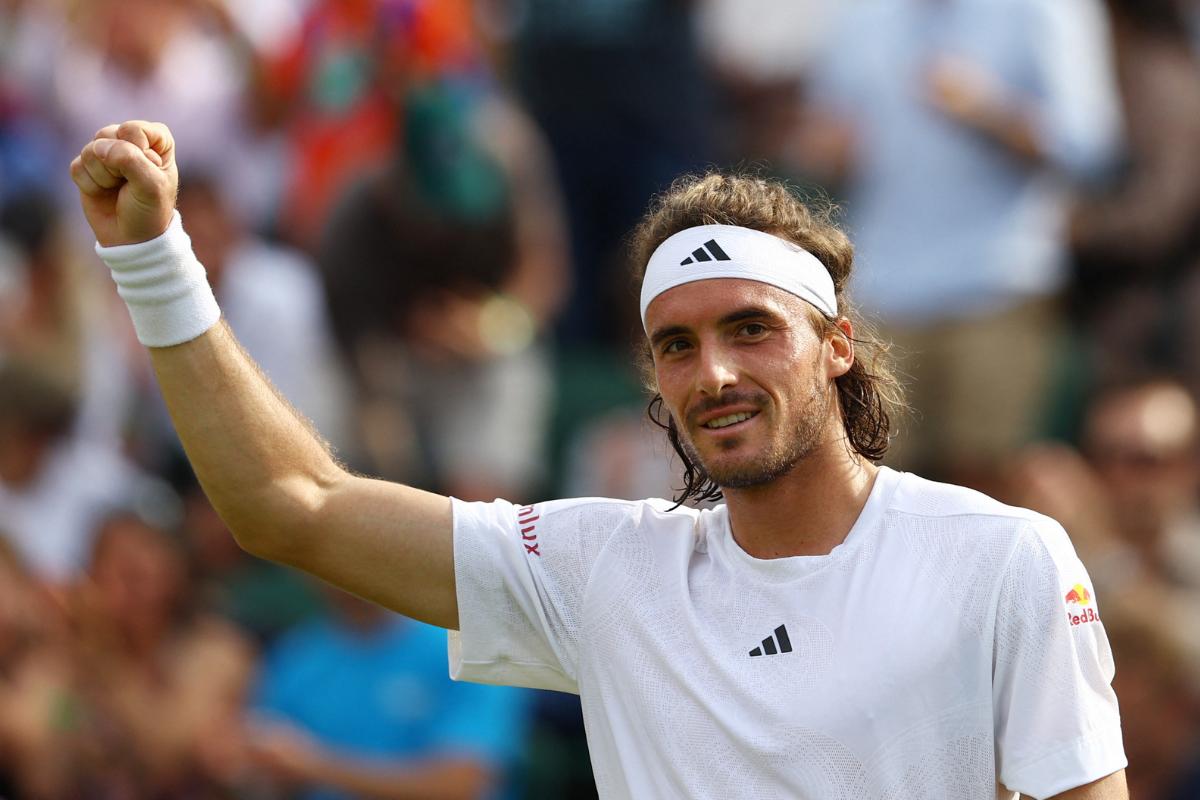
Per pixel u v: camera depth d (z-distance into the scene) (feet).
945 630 36.27
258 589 85.30
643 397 95.45
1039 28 88.79
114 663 77.61
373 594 40.60
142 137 38.14
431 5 93.56
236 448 39.11
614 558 39.65
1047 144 88.74
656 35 97.71
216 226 86.22
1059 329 93.56
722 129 100.22
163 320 38.55
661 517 40.14
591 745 39.88
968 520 37.27
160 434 91.15
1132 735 74.38
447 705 72.13
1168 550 78.64
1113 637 75.46
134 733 75.56
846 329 39.78
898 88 89.20
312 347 88.33
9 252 87.56
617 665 38.93
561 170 97.76
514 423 91.20
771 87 100.73
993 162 88.38
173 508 87.25
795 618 37.37
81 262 90.12
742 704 37.04
